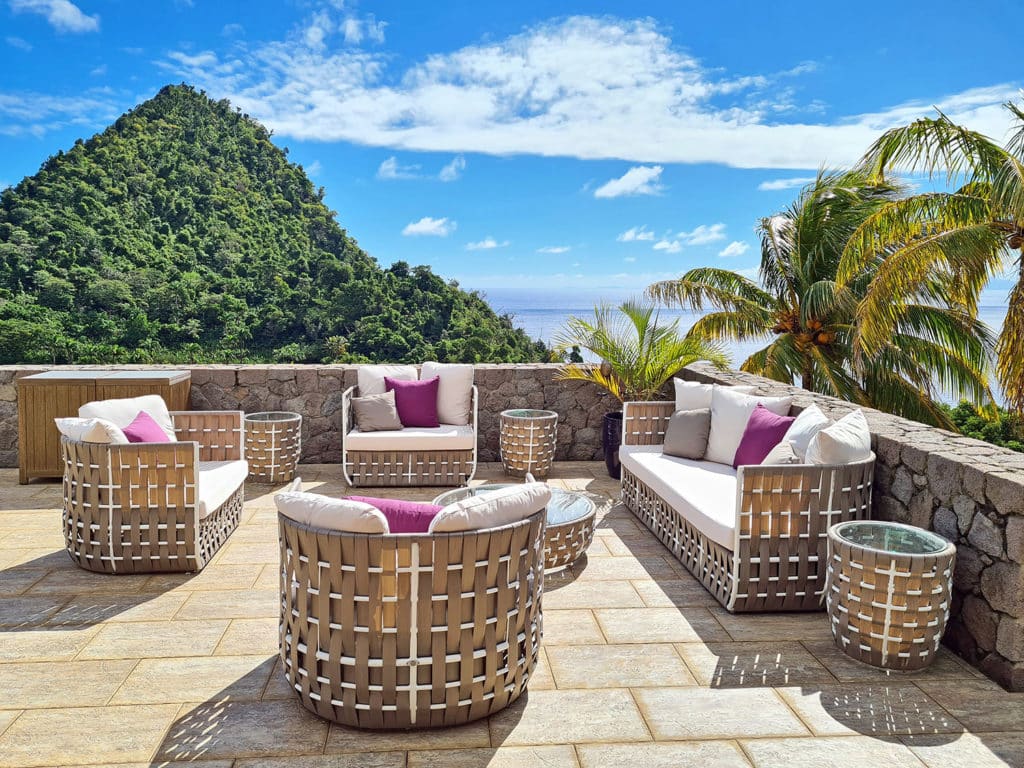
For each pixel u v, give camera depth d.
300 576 2.36
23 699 2.54
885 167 7.45
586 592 3.56
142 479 3.58
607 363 6.35
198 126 70.12
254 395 6.21
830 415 4.08
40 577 3.64
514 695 2.51
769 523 3.24
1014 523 2.64
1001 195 6.29
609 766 2.21
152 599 3.39
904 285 6.87
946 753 2.29
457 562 2.29
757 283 10.03
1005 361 7.02
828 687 2.68
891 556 2.68
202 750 2.27
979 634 2.80
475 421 5.60
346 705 2.35
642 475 4.52
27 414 5.34
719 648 2.98
